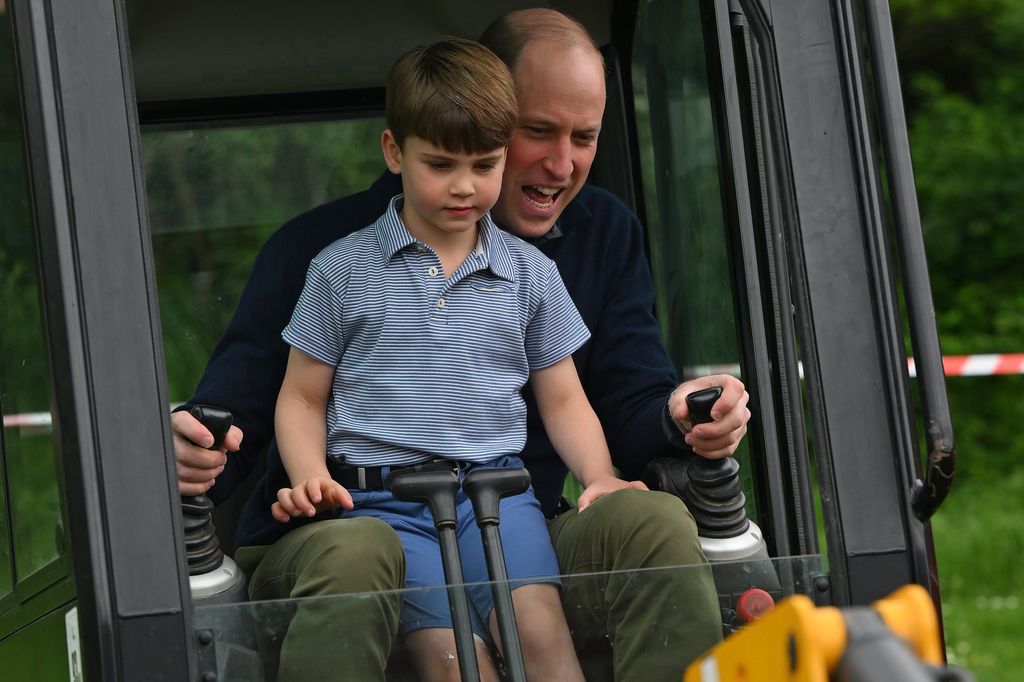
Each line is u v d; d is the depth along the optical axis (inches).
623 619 255.3
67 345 231.5
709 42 323.0
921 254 223.8
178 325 430.0
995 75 1267.2
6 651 297.9
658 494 280.1
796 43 257.0
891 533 244.5
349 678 241.0
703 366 343.9
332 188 432.8
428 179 292.2
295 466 293.3
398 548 268.8
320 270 302.7
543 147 319.0
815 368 249.0
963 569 1007.0
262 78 411.5
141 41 395.9
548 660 253.8
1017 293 1227.9
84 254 233.9
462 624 245.4
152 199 426.3
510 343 303.0
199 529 262.5
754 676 170.7
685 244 353.1
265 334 320.8
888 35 229.5
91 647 226.7
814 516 294.2
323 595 256.8
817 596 251.8
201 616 235.3
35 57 237.1
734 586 254.2
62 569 245.9
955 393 1216.8
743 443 313.9
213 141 425.1
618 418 328.8
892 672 155.3
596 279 337.7
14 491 284.7
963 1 1270.9
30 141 236.8
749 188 315.3
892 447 247.0
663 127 367.9
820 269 251.1
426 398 294.7
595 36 401.7
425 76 291.3
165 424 232.5
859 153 253.4
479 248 302.7
